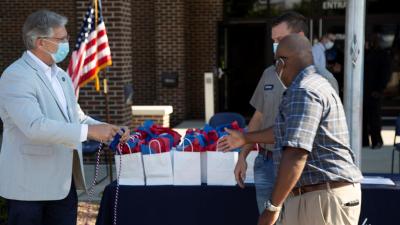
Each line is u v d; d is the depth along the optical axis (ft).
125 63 25.73
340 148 8.49
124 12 25.49
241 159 12.07
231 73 40.83
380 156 27.43
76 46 20.90
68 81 10.95
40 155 9.93
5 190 10.05
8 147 10.06
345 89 14.37
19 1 38.47
